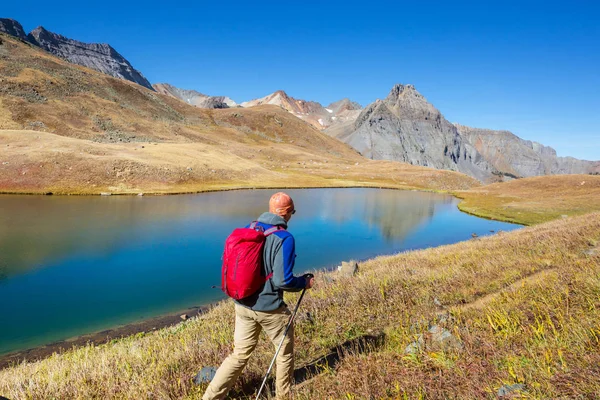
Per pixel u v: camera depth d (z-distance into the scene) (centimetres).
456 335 510
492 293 739
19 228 2777
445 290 808
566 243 1167
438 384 379
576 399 308
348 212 4559
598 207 4375
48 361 758
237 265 365
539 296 614
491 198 6359
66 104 12269
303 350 569
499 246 1366
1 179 5122
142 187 5953
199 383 466
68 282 1669
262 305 379
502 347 444
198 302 1443
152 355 607
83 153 6569
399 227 3522
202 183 7038
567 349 404
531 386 341
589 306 527
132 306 1388
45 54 16862
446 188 10338
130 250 2259
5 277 1725
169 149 8925
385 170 12900
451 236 3097
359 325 648
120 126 12519
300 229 3291
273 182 8369
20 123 10031
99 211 3734
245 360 404
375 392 383
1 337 1130
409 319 638
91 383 504
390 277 978
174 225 3117
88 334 1154
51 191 5059
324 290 957
